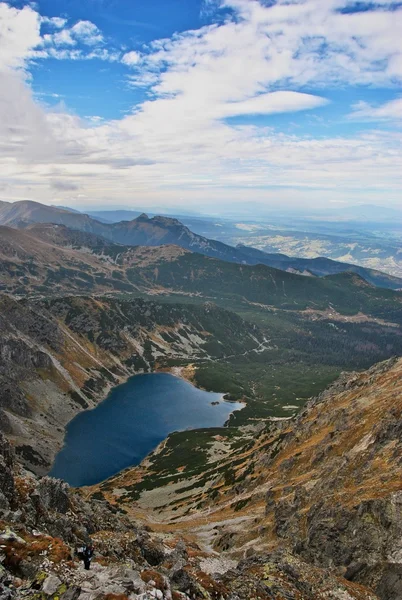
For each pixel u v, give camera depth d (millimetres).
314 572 50531
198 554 72438
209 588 38438
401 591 45875
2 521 37688
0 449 65875
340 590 46250
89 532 58938
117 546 51750
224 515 109938
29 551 32438
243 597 40281
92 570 31688
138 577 31250
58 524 48938
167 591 31453
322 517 64188
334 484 78562
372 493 61844
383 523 54875
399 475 64125
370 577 49906
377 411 105500
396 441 77688
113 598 27750
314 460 105562
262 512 96750
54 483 62125
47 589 27844
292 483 99500
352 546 55094
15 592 27422
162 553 57625
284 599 42594
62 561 31797
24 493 51156
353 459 82938
